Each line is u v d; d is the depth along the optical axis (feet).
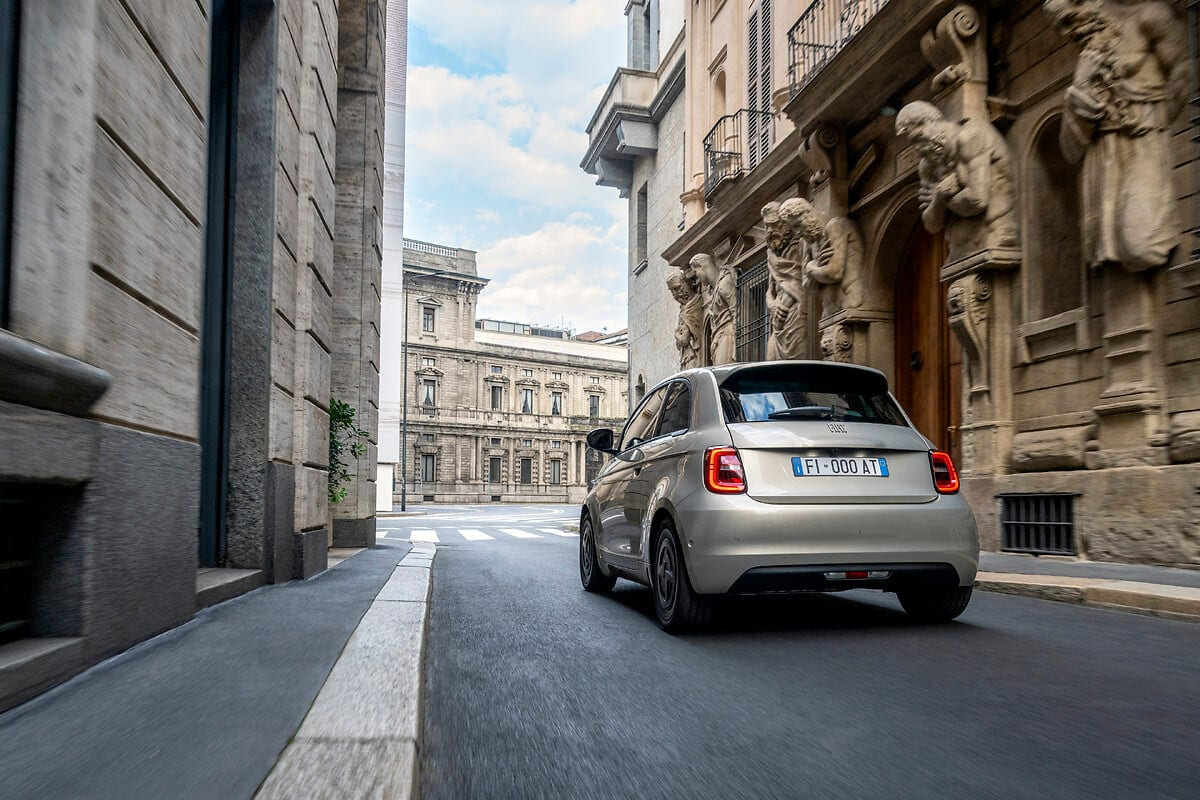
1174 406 23.32
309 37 21.48
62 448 8.73
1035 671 11.87
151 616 11.37
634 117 85.40
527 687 11.14
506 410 238.89
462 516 117.91
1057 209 29.17
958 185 30.07
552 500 244.42
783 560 14.28
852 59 37.06
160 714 7.59
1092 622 16.34
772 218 45.88
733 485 14.53
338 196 34.96
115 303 10.22
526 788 7.30
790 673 11.91
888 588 15.31
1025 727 9.05
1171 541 22.59
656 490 16.62
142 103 11.03
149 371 11.30
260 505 17.92
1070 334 27.09
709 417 15.84
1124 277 24.56
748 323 55.93
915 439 15.58
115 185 10.21
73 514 9.39
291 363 19.90
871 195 39.68
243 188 17.72
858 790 7.21
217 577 15.88
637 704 10.21
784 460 14.78
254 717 7.49
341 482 34.83
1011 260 29.53
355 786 5.67
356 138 35.22
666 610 15.69
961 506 15.25
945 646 13.85
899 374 40.06
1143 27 24.02
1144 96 23.97
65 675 8.86
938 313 37.17
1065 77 27.45
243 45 17.90
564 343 262.26
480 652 13.65
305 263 21.08
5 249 8.59
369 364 36.29
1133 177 24.11
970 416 30.99
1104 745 8.39
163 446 11.69
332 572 22.35
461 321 232.94
